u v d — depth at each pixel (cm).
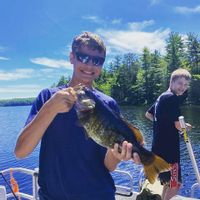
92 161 247
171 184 509
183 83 521
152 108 593
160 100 529
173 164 515
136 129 222
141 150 218
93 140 233
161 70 8425
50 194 250
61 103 216
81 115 213
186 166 1722
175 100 518
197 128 3600
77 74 261
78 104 214
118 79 9106
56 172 247
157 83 8519
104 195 248
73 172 244
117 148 217
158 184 505
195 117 4828
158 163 217
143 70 8806
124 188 512
